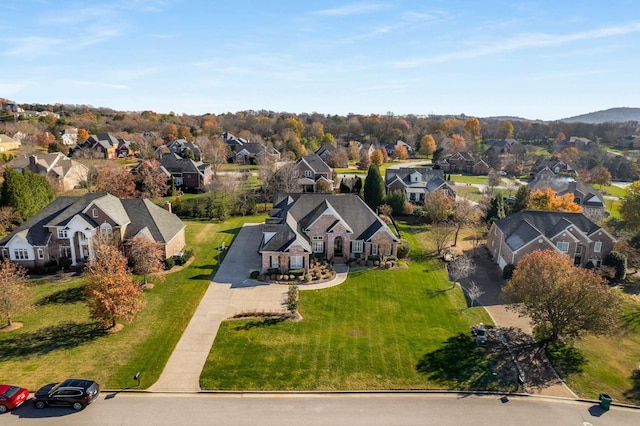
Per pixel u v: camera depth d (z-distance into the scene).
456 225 67.94
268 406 29.77
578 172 133.38
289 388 31.66
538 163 149.25
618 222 75.81
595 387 32.91
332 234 56.44
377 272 54.38
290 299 41.75
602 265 56.59
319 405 30.00
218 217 79.69
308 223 57.84
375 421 28.58
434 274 54.75
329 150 145.38
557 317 37.50
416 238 69.50
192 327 40.06
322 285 50.00
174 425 27.83
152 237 54.12
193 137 178.00
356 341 38.16
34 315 42.25
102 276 38.75
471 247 66.06
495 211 74.44
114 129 190.88
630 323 43.16
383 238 56.94
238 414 28.94
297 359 35.25
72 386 29.48
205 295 46.69
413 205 88.44
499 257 58.78
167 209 67.00
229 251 60.62
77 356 35.28
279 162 127.88
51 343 37.25
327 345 37.38
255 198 89.19
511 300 44.75
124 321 40.97
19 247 52.44
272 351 36.31
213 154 126.12
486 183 125.62
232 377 32.75
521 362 35.84
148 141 154.12
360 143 190.25
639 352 38.16
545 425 28.58
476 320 42.94
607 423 28.89
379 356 35.94
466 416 29.23
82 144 139.00
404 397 31.05
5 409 28.84
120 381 32.12
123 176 86.00
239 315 42.22
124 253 54.28
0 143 132.12
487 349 37.62
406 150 171.38
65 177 94.00
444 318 43.09
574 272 38.53
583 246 56.91
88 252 53.81
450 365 35.00
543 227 58.44
